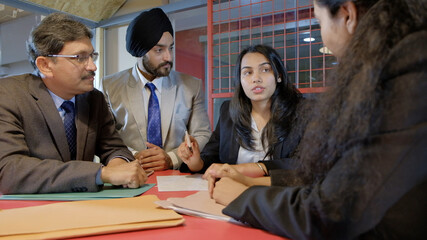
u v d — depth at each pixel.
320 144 0.53
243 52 1.44
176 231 0.59
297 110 1.32
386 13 0.48
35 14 2.96
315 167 0.54
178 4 2.86
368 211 0.44
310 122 0.59
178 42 3.71
